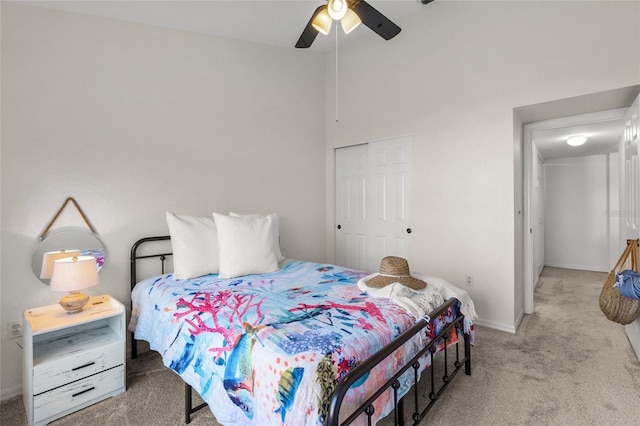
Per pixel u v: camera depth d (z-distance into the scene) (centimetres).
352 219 388
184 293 194
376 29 203
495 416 165
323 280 221
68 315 192
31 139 208
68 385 175
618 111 271
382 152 354
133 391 196
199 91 287
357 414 110
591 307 337
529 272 318
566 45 245
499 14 274
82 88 228
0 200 198
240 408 126
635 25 219
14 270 202
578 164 529
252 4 253
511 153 271
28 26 208
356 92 372
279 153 350
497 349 242
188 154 280
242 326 144
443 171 309
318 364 110
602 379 199
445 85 305
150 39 260
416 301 169
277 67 347
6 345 198
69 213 222
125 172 246
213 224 254
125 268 245
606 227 509
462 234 299
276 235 288
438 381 199
